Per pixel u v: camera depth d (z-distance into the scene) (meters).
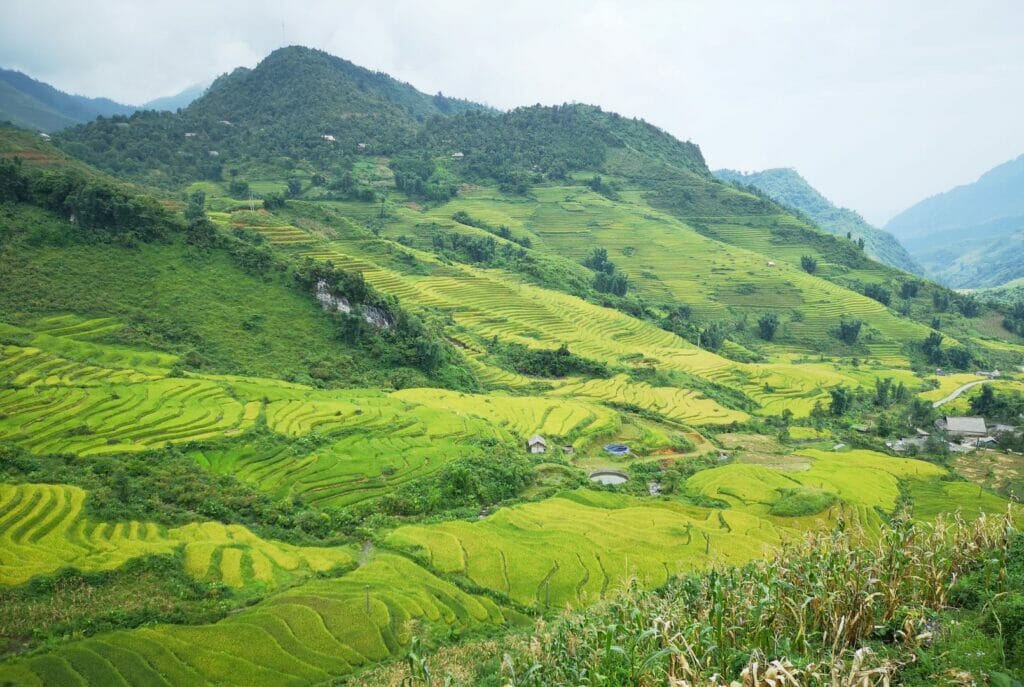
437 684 25.31
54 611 34.66
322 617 36.66
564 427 78.06
